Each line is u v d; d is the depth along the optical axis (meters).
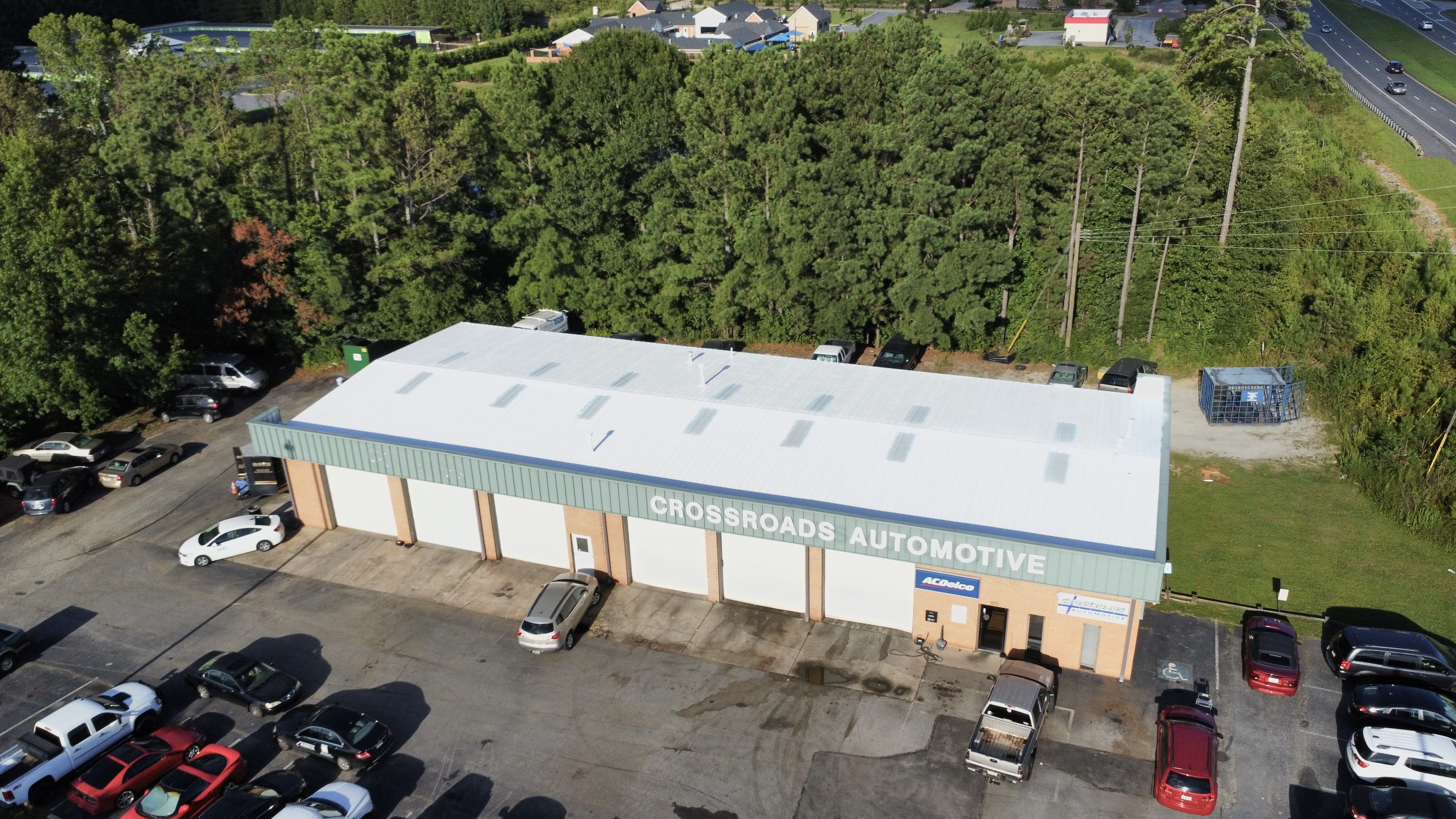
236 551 39.09
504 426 38.25
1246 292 53.34
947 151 53.75
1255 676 29.25
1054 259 55.50
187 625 34.97
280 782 26.47
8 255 46.66
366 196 57.00
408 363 43.94
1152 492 31.08
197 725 30.06
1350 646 29.39
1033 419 35.94
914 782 26.59
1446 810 23.39
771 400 38.38
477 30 156.00
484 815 26.14
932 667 31.23
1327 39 115.31
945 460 33.59
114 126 58.75
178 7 158.12
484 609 35.28
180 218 58.38
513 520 37.62
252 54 69.69
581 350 45.53
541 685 31.09
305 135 64.44
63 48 61.09
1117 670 30.09
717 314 57.91
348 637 33.91
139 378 51.62
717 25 138.88
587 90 63.19
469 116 59.16
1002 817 25.34
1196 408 49.16
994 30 128.88
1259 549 37.12
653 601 35.38
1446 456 40.00
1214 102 60.69
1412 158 69.50
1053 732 28.14
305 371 58.94
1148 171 52.78
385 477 39.16
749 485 33.38
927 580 31.44
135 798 27.20
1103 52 108.06
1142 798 25.72
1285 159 59.12
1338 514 39.25
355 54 57.66
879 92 57.75
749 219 56.16
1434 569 35.41
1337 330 49.16
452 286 59.34
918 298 54.62
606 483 33.88
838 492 32.62
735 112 56.03
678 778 27.14
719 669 31.52
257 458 43.62
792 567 33.69
